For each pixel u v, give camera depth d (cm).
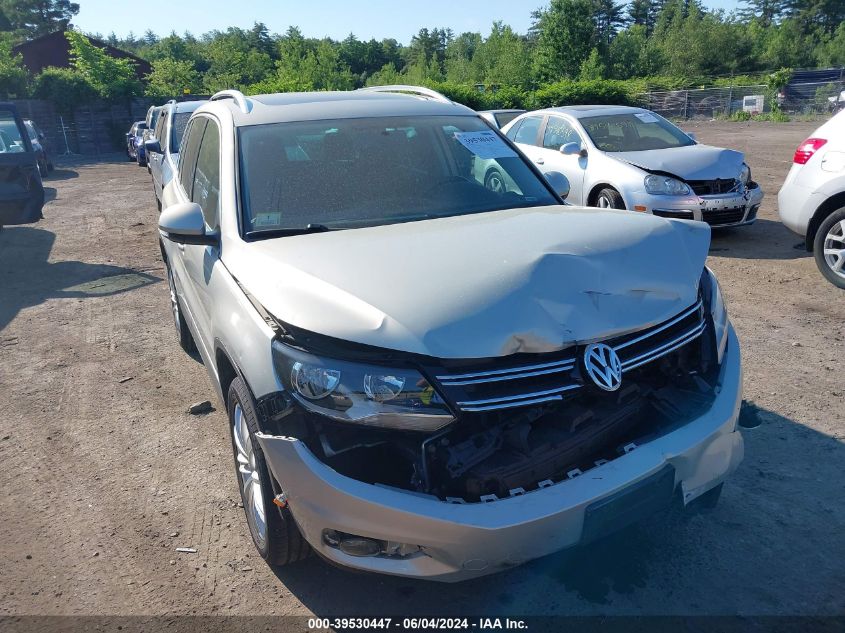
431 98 479
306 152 376
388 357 241
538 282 257
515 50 5431
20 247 1030
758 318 605
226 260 327
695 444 266
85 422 468
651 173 832
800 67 6988
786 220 720
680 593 288
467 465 244
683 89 4428
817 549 311
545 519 236
